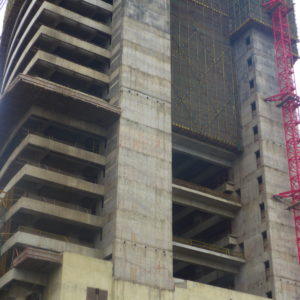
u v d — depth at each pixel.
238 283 76.06
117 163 66.62
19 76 64.50
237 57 89.69
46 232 66.75
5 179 72.69
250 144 81.94
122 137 68.38
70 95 66.75
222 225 83.06
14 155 68.38
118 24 76.44
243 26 88.94
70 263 57.91
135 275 61.59
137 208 65.38
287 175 79.62
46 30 71.69
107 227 64.38
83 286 57.56
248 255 76.00
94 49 74.56
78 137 72.50
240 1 92.00
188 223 86.88
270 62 87.62
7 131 73.56
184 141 78.94
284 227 75.81
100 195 66.88
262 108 82.94
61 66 70.62
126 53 73.69
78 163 69.12
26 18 77.94
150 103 72.44
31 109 67.94
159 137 71.12
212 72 85.94
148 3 79.62
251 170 80.19
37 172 64.25
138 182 66.88
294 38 91.62
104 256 62.94
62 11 74.19
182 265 81.56
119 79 72.00
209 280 79.81
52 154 67.56
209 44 88.12
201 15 89.62
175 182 75.81
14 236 61.19
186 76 82.62
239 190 81.06
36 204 62.88
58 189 68.12
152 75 74.50
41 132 71.19
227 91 86.06
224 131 82.19
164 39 78.31
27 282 58.66
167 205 67.75
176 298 63.12
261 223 75.88
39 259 56.56
